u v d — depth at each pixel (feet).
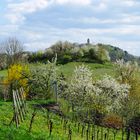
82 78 184.03
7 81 195.00
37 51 388.78
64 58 377.09
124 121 168.35
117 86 178.50
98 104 171.32
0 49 297.74
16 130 90.12
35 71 194.08
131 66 212.43
